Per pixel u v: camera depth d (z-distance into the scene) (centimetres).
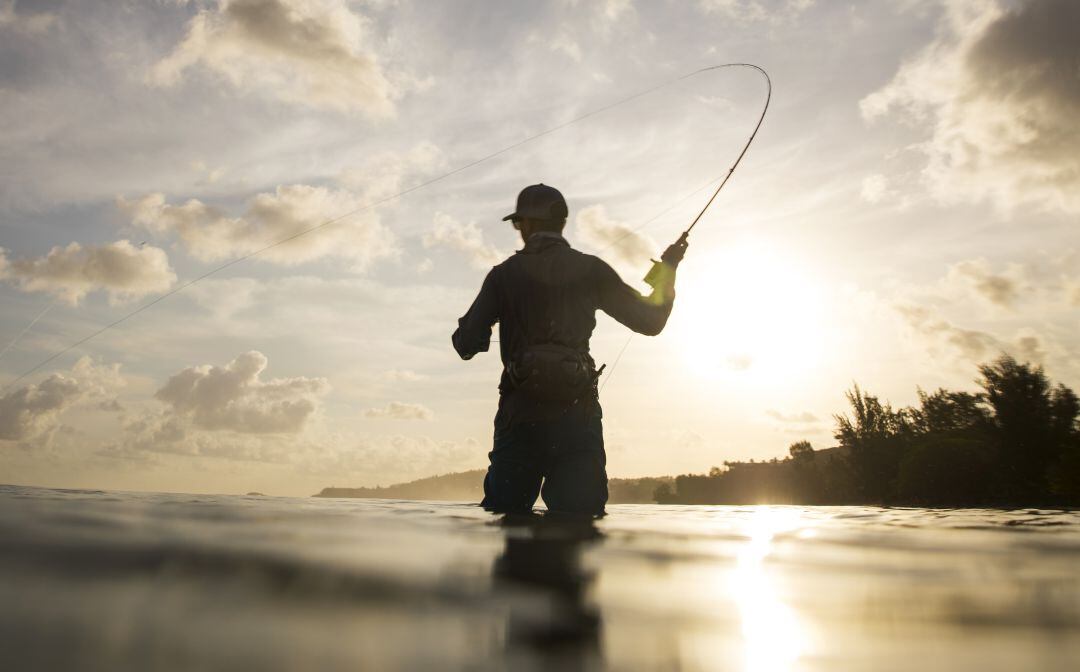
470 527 158
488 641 52
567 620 60
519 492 317
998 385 2358
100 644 46
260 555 89
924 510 352
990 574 97
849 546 137
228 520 143
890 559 114
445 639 52
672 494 5194
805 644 54
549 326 311
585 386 309
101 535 104
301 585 69
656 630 58
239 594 63
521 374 303
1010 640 56
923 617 65
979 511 349
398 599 65
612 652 50
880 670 47
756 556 114
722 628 59
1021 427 2303
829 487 3500
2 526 112
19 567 74
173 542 99
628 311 324
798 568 101
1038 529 198
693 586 81
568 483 309
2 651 43
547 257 320
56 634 48
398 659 46
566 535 144
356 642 49
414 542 119
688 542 136
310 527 137
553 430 307
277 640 49
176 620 53
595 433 314
